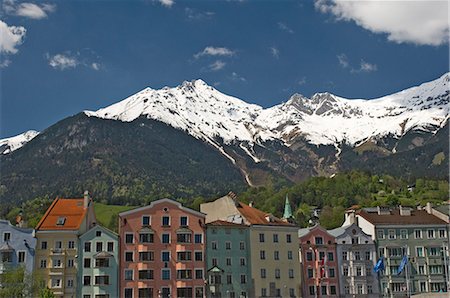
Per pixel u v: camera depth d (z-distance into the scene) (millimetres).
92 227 146250
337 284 153375
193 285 141500
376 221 160750
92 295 136375
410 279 156750
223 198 162625
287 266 150250
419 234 160750
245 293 144625
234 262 145875
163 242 143125
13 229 137750
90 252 139125
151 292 139250
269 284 147125
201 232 145625
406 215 165375
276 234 152000
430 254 159250
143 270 140000
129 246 141250
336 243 156625
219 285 142750
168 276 141125
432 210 168375
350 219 165500
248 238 148625
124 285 138375
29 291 125500
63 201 150375
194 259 143375
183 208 146250
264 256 148750
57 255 137000
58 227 140125
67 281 136500
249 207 164875
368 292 154250
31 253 136625
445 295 131000
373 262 156875
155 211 144875
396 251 158625
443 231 161875
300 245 154250
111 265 138875
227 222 149375
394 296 155000
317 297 150375
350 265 155375
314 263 153625
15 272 125688
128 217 143125
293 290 149125
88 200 151500
